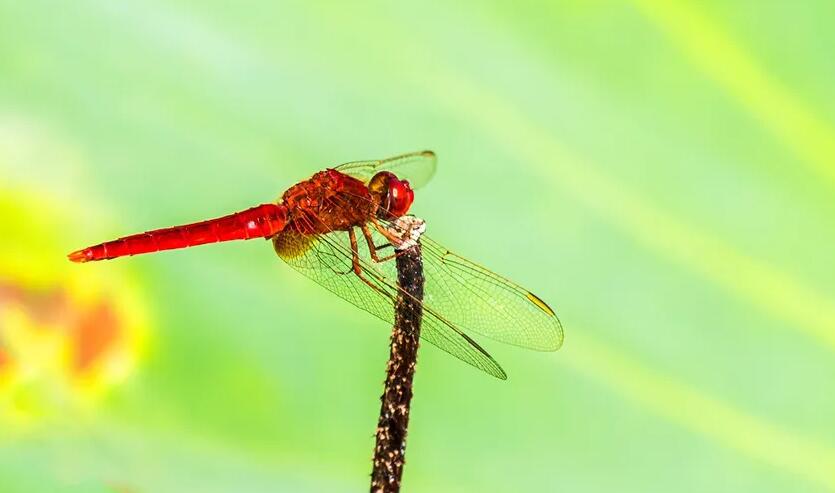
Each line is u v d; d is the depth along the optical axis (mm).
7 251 767
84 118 773
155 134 775
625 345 774
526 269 777
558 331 767
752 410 771
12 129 771
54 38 773
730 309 776
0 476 758
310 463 767
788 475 769
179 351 770
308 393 771
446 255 770
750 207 780
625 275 777
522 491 767
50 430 763
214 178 776
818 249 779
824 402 771
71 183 772
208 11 780
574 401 772
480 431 771
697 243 779
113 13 776
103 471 760
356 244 769
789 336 775
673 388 772
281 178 777
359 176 775
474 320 768
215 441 766
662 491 768
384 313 767
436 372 773
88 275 770
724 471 768
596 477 769
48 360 765
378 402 770
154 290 771
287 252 771
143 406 766
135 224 773
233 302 772
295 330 773
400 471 741
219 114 778
